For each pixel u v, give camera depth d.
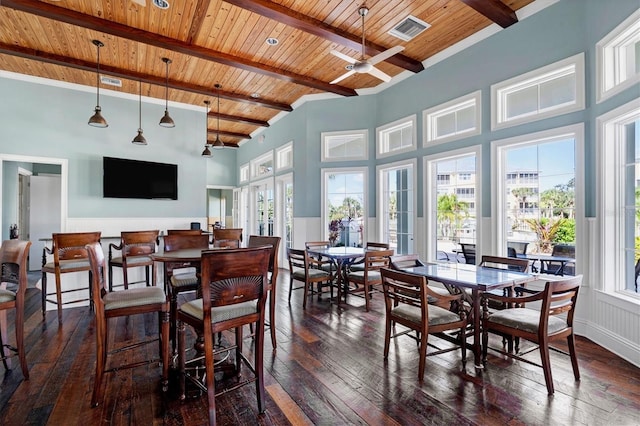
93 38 4.20
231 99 6.29
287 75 5.23
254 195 9.25
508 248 3.99
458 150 4.51
